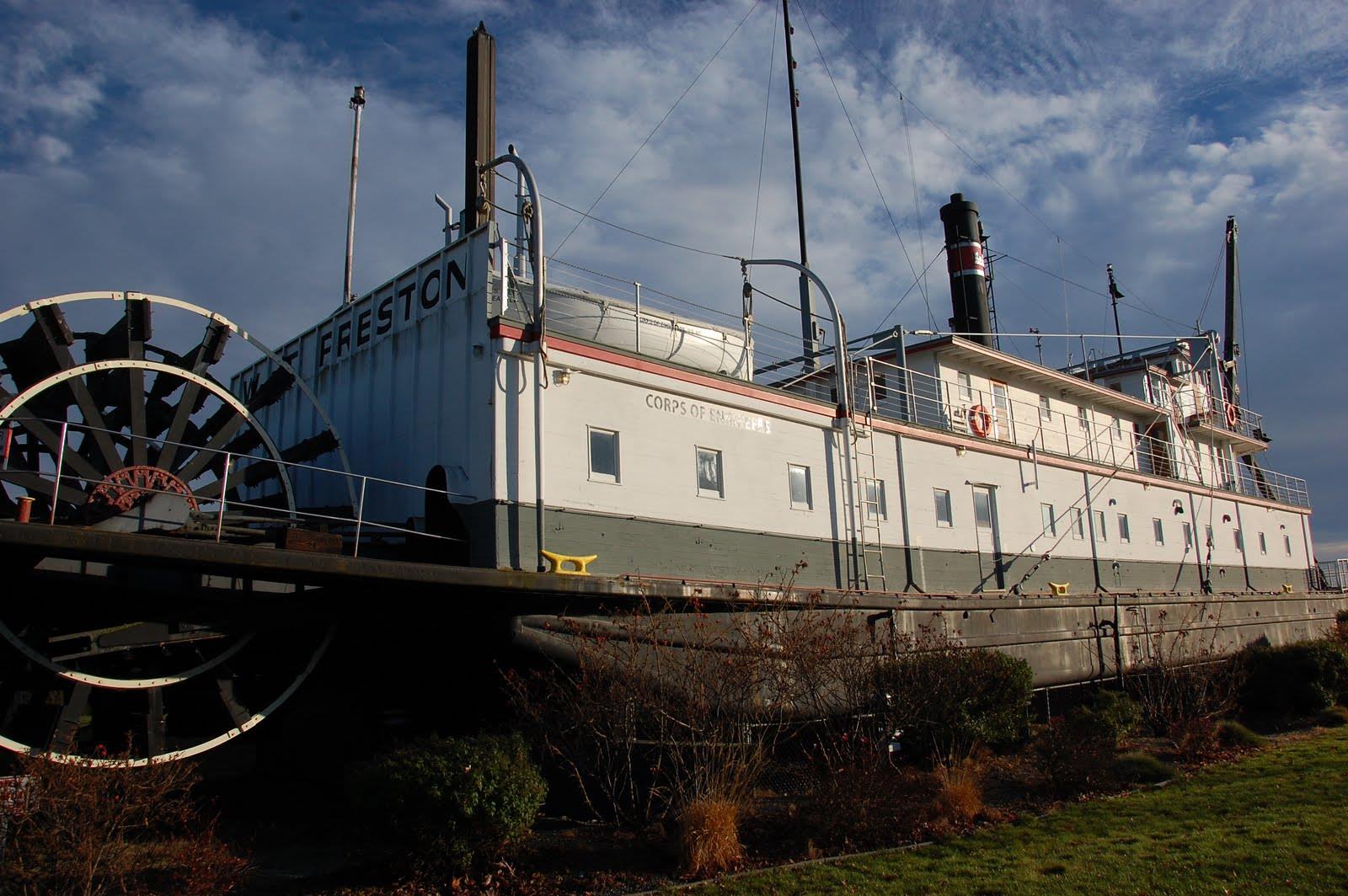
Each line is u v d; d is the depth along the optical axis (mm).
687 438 15750
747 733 12594
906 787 13062
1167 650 24031
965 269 29203
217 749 15602
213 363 15117
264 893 10258
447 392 14805
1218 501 31141
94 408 13375
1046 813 13188
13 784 9438
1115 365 33031
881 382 24438
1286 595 31250
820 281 18719
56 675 12344
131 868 9992
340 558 11258
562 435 14086
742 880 10281
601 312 16141
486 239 14695
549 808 13367
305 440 17500
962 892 9633
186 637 12344
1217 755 17172
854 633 14266
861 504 18453
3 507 13672
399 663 14992
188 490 13969
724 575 15688
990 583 21219
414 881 10305
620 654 12500
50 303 13141
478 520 13469
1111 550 25484
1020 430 25750
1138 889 9516
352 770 12719
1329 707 22031
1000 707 16719
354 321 17719
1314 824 11688
